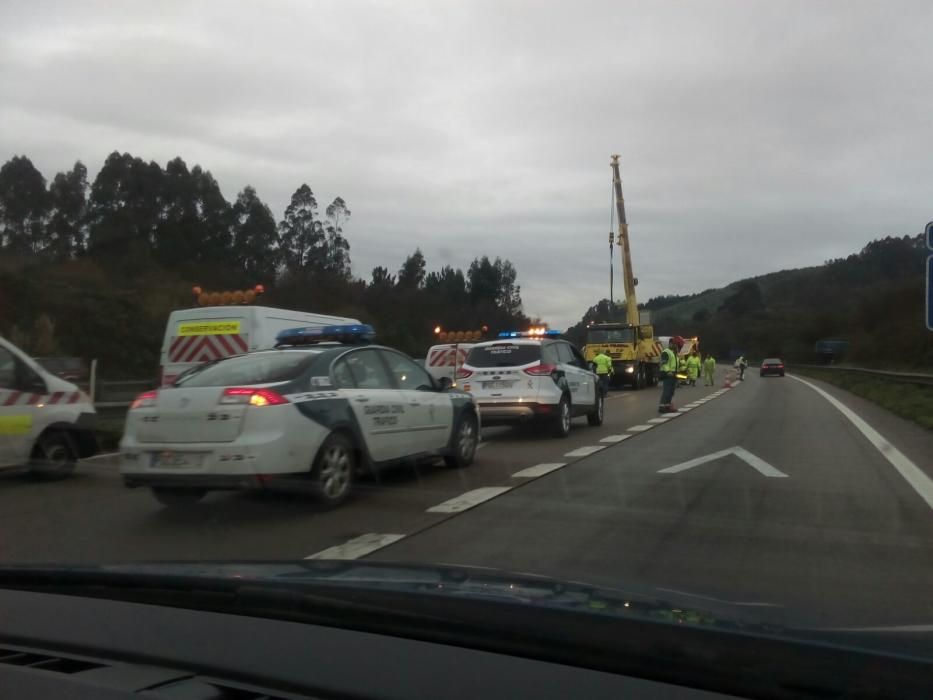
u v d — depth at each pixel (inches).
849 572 232.7
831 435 588.4
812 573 231.8
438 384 407.5
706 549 260.7
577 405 610.9
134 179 1834.4
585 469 423.2
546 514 313.1
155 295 1477.6
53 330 1133.1
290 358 329.4
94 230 1756.9
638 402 997.8
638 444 533.0
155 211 1868.8
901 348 2362.2
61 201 1754.4
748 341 4653.1
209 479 290.2
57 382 401.1
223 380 313.9
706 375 1610.5
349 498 332.5
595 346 1346.0
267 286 1941.4
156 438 299.9
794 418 741.3
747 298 5546.3
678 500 340.2
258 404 292.7
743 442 543.2
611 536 278.5
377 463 344.8
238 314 570.3
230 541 273.3
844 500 339.6
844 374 1694.1
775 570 235.1
